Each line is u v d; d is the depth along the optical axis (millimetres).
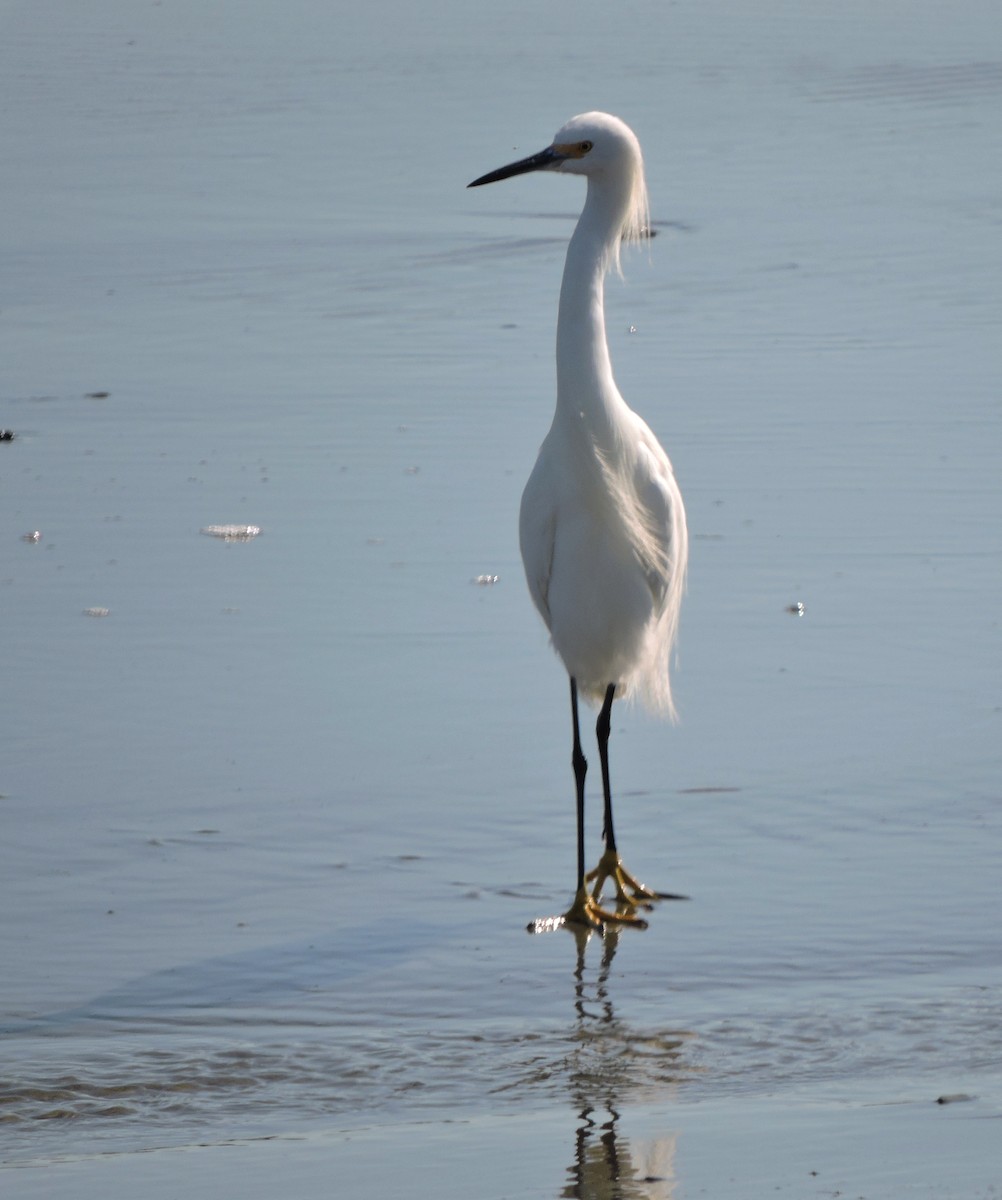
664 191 30453
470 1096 7102
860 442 17078
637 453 9727
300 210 29375
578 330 9602
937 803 10172
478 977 8336
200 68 45625
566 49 48406
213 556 14477
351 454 17141
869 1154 6461
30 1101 7094
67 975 8305
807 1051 7461
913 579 13703
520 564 14312
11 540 14797
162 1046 7605
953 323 21672
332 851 9742
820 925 8789
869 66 44188
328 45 49656
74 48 49312
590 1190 6238
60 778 10586
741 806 10258
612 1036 7656
